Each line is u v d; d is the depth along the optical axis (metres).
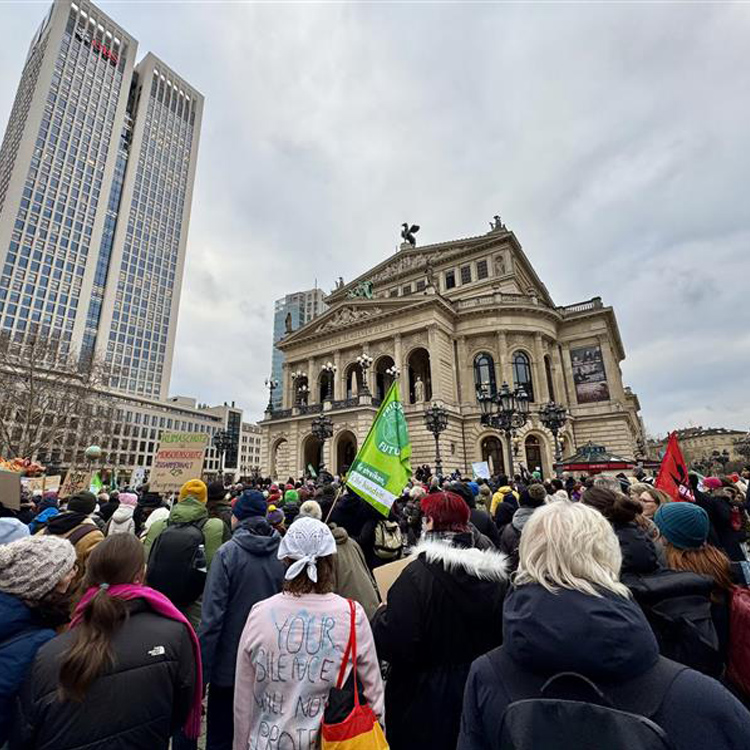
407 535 8.54
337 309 49.03
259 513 4.62
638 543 3.28
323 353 48.91
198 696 2.91
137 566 2.84
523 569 1.98
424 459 38.00
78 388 38.31
